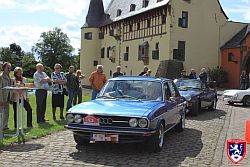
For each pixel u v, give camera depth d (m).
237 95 22.78
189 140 10.05
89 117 7.86
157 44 42.50
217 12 42.62
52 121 12.67
